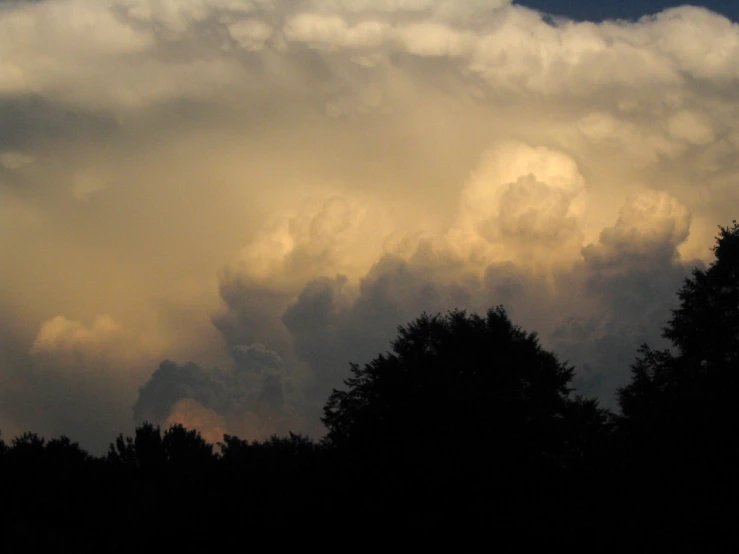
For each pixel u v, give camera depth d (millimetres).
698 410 33219
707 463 31391
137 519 44938
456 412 35250
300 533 36344
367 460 35781
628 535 30938
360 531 34719
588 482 34438
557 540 32000
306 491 37562
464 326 39219
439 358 38312
